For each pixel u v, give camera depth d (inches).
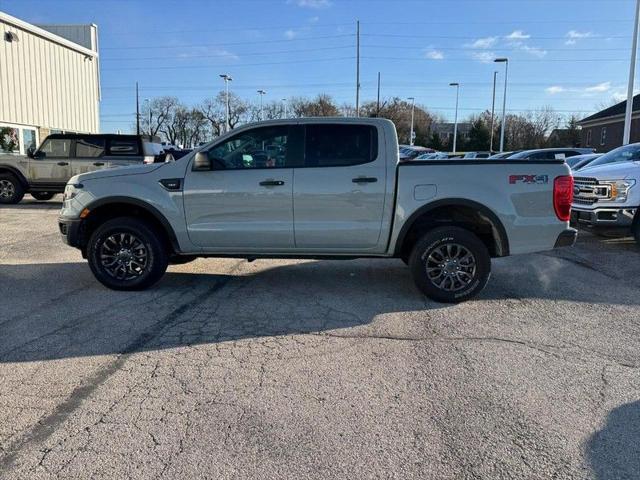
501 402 132.1
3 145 745.6
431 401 132.2
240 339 174.4
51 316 196.5
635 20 880.3
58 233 388.2
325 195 213.8
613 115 1769.2
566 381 144.3
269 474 102.5
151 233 224.5
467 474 103.1
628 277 267.1
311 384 141.2
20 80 778.2
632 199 323.9
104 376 145.3
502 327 188.9
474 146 2672.2
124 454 108.6
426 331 184.1
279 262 298.2
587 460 108.0
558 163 211.3
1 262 292.5
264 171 216.5
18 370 148.8
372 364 154.7
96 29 1013.2
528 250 213.2
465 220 220.7
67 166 550.6
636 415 126.5
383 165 213.0
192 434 116.2
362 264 293.9
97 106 1015.6
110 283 228.8
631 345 171.8
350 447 111.7
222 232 220.7
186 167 221.1
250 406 128.8
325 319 196.1
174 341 171.9
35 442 112.7
